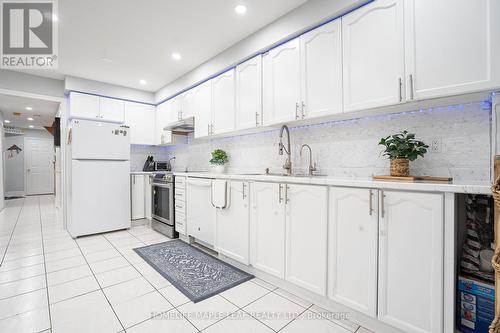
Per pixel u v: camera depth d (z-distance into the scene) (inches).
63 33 106.5
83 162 135.9
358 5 72.5
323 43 81.5
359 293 60.6
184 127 161.3
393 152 68.6
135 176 165.8
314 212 69.4
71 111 155.4
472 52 53.9
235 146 137.3
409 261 53.0
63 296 74.4
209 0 85.4
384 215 56.4
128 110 178.9
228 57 118.5
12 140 327.0
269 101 99.8
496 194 37.0
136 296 74.9
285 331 59.6
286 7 88.4
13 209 224.1
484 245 53.1
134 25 100.8
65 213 156.4
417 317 51.9
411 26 62.2
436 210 49.4
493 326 35.9
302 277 72.6
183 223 127.1
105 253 110.8
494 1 51.5
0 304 70.0
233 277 87.9
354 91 73.6
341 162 91.6
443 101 63.8
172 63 137.0
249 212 89.3
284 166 101.2
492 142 56.9
